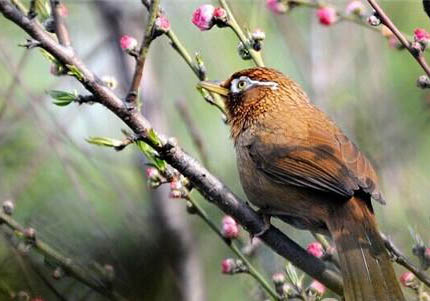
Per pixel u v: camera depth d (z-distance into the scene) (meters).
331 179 10.60
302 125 11.34
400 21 15.72
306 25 15.66
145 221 13.81
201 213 10.40
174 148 9.47
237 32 10.74
